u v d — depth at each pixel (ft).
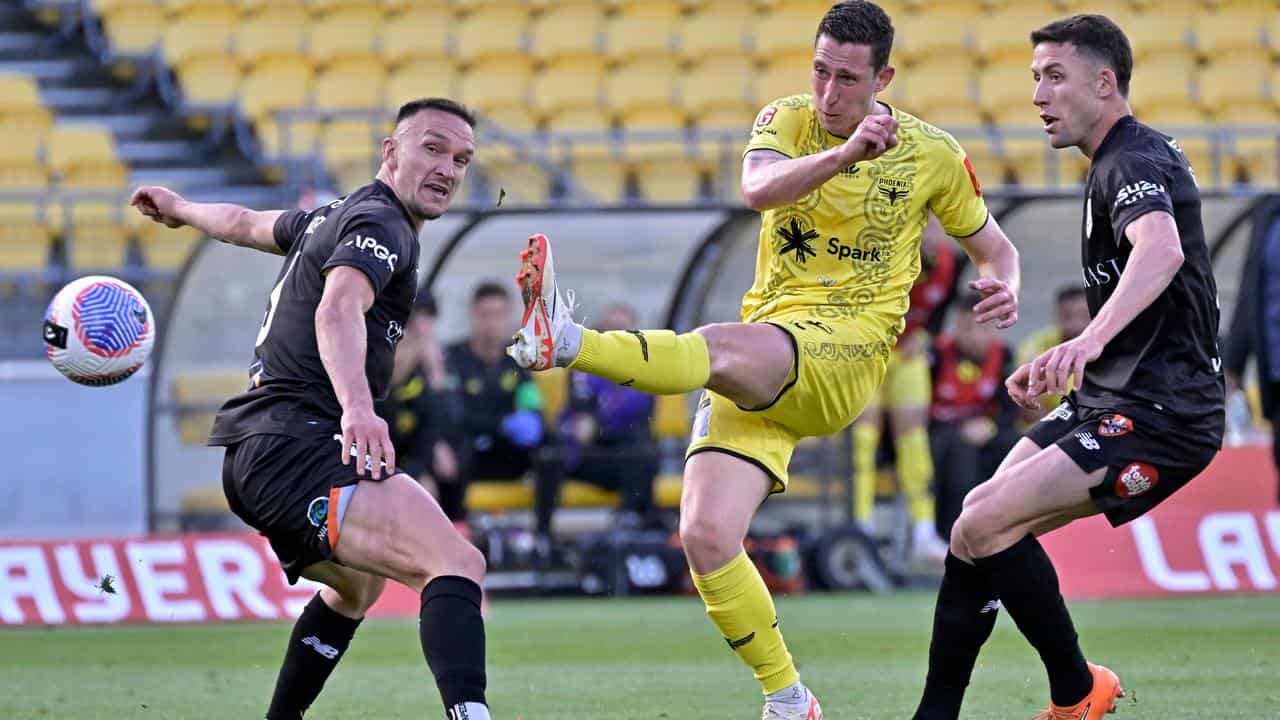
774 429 56.49
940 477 130.82
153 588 109.70
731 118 209.36
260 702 69.00
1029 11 220.84
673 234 135.03
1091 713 52.16
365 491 45.19
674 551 130.31
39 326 165.89
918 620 105.81
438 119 48.73
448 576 44.62
